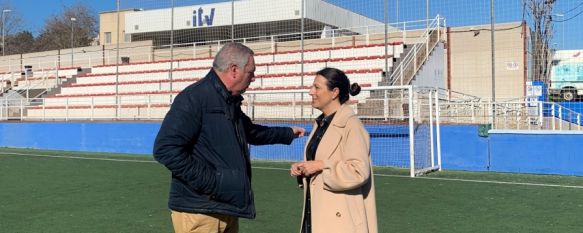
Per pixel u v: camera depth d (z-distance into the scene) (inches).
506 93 738.8
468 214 256.1
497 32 748.0
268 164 498.0
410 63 669.3
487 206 276.2
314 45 885.8
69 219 252.1
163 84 826.2
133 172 438.3
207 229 111.9
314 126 126.9
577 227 227.0
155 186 357.4
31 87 1040.2
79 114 799.7
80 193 327.9
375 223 119.2
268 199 301.4
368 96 568.1
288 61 820.6
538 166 421.1
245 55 112.7
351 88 130.8
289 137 141.6
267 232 224.1
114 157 583.8
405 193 319.3
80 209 275.7
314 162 116.0
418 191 327.0
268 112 584.4
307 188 124.2
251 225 236.5
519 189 333.1
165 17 1192.2
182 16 1173.7
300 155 520.4
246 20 1050.1
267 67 787.4
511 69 736.3
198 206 109.0
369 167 115.1
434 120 471.2
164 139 104.3
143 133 636.7
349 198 115.3
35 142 734.5
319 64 738.2
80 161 536.7
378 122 483.8
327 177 113.7
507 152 433.4
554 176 401.7
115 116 751.1
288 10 984.3
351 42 866.8
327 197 115.7
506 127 503.8
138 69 949.8
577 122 567.2
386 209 269.1
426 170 424.5
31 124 737.6
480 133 443.2
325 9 967.0
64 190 339.9
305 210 124.5
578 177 394.3
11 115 859.4
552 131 415.5
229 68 111.7
